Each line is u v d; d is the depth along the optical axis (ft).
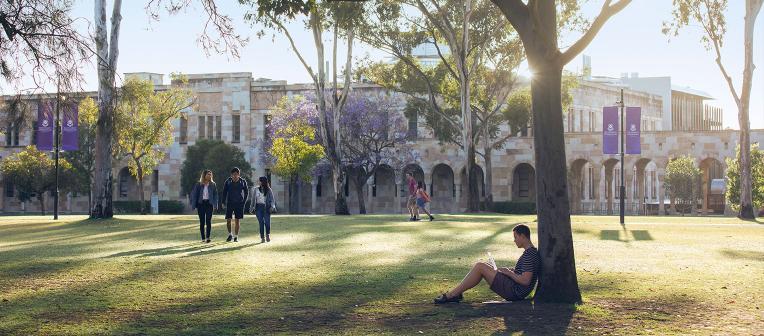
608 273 51.75
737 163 163.73
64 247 72.54
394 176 236.84
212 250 68.08
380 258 61.67
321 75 154.51
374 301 40.78
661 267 55.47
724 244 76.38
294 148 180.04
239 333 33.14
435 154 230.27
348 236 84.64
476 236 84.79
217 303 40.45
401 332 32.94
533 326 33.73
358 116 208.74
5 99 65.67
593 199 250.78
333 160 155.84
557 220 38.99
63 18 63.31
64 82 64.18
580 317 35.55
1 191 258.98
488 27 161.48
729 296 41.83
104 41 118.11
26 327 34.58
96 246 73.31
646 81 325.21
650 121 296.92
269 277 49.88
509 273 39.27
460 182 229.86
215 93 250.98
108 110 120.16
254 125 248.52
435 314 36.86
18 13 60.54
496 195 226.38
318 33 151.53
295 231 92.58
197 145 233.14
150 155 200.95
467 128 162.40
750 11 141.79
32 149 216.54
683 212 208.85
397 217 134.62
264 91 247.70
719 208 231.50
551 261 39.19
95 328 34.35
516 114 190.08
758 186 158.92
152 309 38.88
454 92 184.96
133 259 60.29
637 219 140.26
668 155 209.97
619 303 39.45
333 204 244.42
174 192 250.78
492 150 226.79
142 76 260.83
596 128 262.06
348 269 54.13
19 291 44.55
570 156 219.00
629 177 213.66
